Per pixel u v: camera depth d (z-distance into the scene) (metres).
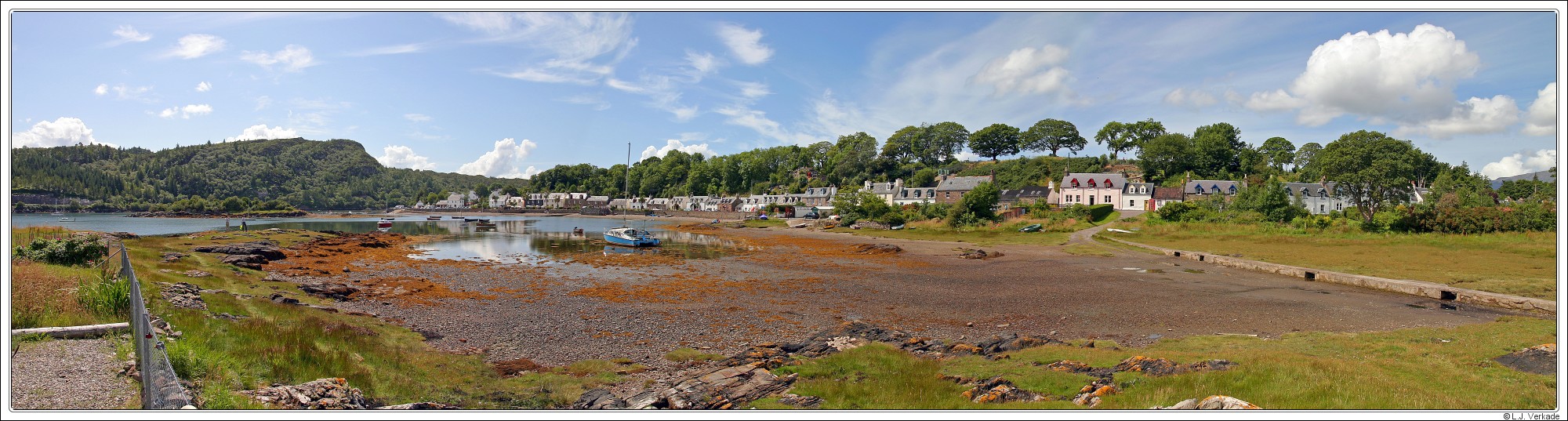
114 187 169.00
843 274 37.34
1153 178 121.50
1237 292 29.72
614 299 28.55
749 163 186.25
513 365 17.14
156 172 198.00
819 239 68.06
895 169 163.00
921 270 39.53
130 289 16.64
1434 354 15.29
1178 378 13.02
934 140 167.62
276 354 13.95
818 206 130.38
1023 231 67.12
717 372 14.80
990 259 45.41
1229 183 94.31
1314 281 33.41
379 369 14.79
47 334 13.28
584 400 13.51
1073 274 36.34
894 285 32.84
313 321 18.73
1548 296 25.75
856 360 16.34
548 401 13.49
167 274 24.86
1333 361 14.03
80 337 13.56
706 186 186.62
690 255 50.00
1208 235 58.06
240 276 28.66
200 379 11.32
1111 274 36.50
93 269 23.09
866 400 12.59
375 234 69.44
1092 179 98.00
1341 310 25.03
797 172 182.88
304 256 42.69
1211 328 21.94
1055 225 68.88
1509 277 31.45
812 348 18.62
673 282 33.97
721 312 25.58
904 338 20.11
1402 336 18.41
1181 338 19.91
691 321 23.64
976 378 14.29
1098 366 14.70
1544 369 13.30
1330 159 67.06
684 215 151.88
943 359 17.12
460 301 27.36
